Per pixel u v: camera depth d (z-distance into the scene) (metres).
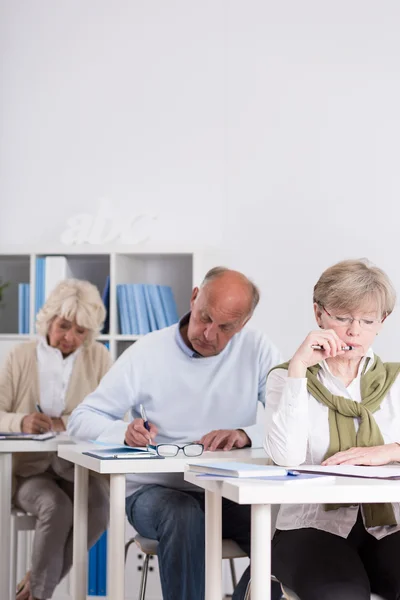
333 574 2.35
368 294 2.68
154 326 5.27
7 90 5.88
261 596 2.12
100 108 5.82
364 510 2.59
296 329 5.60
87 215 5.48
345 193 5.62
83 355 4.65
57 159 5.82
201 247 5.23
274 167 5.68
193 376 3.72
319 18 5.72
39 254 5.33
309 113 5.68
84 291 4.63
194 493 3.59
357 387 2.79
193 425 3.72
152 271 5.70
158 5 5.82
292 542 2.51
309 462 2.71
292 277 5.62
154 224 5.52
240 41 5.76
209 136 5.74
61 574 4.26
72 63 5.86
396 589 2.46
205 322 3.60
